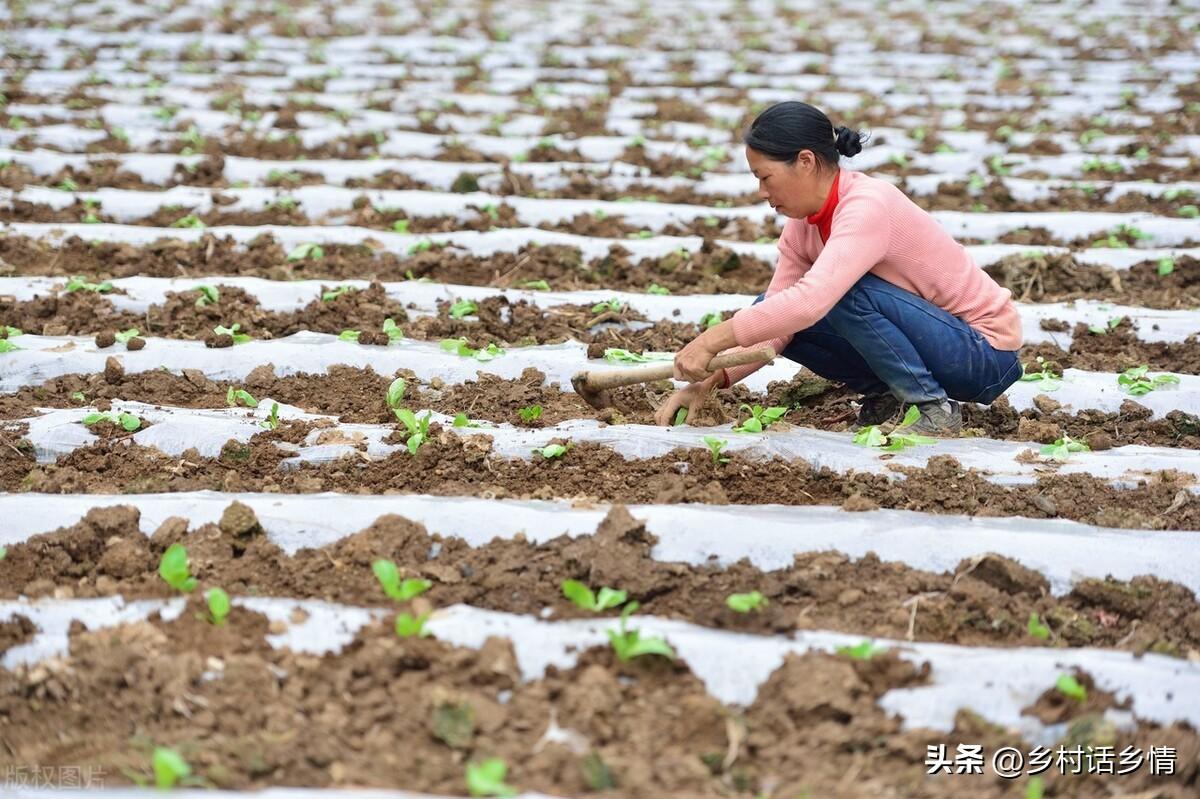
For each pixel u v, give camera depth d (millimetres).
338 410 4559
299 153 8102
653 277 6211
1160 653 3074
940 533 3506
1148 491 3883
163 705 2832
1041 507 3762
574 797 2592
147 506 3635
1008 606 3297
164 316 5430
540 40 12055
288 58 10891
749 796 2627
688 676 2939
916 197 7539
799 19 13562
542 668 2971
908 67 11148
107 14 12328
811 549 3465
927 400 4125
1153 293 6020
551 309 5594
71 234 6387
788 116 3713
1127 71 10672
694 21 13375
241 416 4355
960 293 4020
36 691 2895
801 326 3770
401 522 3502
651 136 8766
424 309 5629
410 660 2941
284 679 2928
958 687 2908
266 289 5703
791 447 4059
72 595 3248
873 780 2693
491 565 3375
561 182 7648
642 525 3428
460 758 2691
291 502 3650
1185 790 2709
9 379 4750
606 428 4180
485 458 4027
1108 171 7945
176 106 9070
